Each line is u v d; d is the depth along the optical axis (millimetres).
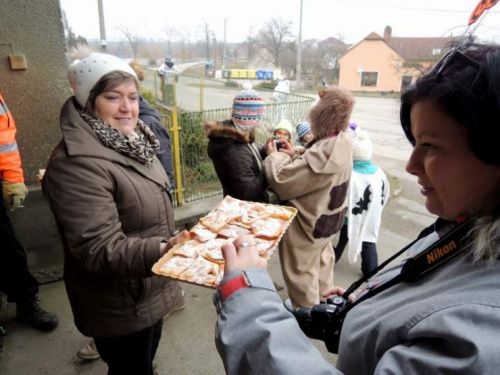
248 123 2174
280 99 6762
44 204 2766
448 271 602
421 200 5062
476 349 450
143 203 1380
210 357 2229
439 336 499
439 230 722
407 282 688
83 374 2094
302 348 646
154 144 1479
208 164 4391
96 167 1252
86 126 1307
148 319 1489
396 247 3648
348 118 2166
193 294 2807
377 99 23734
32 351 2236
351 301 990
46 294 2764
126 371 1606
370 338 667
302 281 2301
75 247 1249
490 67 491
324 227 2242
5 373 2082
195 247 1286
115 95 1328
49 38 2623
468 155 532
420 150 597
